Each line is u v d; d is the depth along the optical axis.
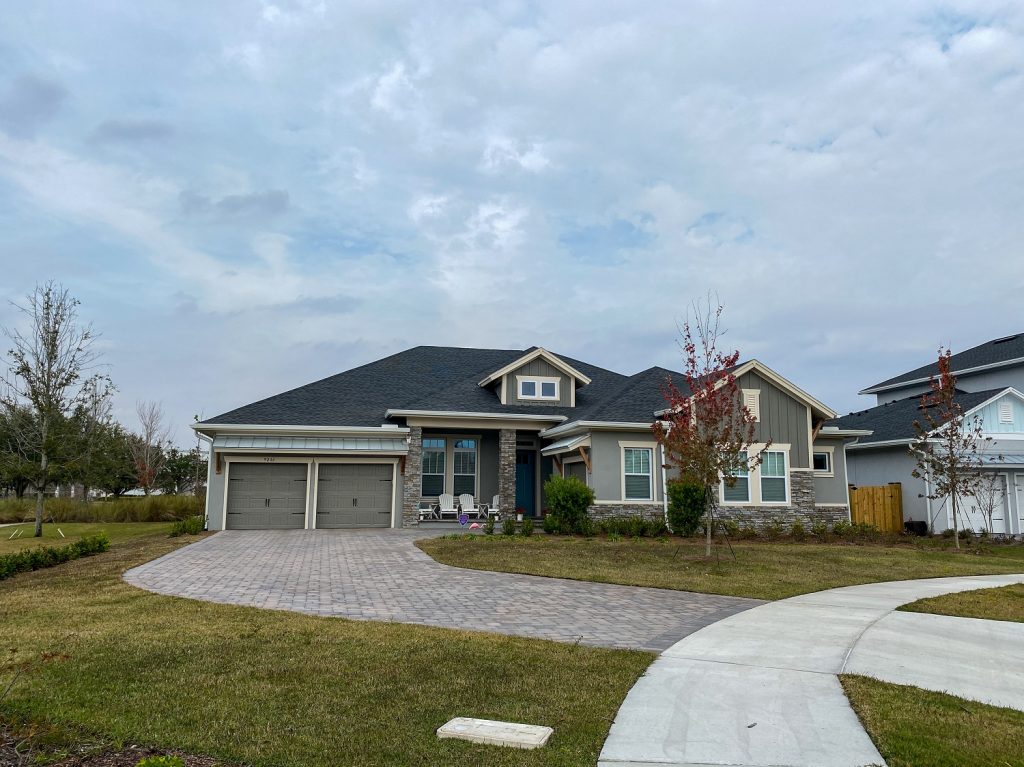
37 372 25.55
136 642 8.00
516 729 5.38
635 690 6.48
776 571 14.45
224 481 23.53
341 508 24.20
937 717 5.86
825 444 25.73
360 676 6.80
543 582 12.76
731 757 4.98
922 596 11.73
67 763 4.84
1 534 25.47
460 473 27.00
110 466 31.64
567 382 27.38
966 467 22.12
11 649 7.67
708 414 16.28
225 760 4.88
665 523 22.55
